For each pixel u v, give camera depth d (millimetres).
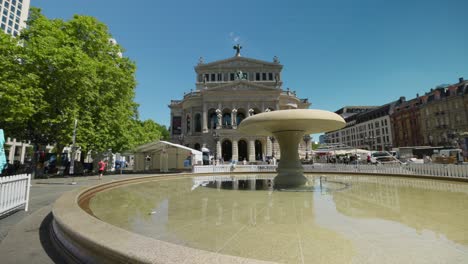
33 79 16719
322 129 12578
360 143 91062
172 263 2305
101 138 21422
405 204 6980
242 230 4668
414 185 11805
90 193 9281
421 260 3238
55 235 4562
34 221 5930
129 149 26125
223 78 57406
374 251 3572
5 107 15484
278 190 10562
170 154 31516
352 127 96625
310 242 3975
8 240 4629
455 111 55844
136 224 5141
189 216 5840
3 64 16141
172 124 56250
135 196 9141
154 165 31578
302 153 48562
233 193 9797
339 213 5969
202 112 50312
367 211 6145
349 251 3580
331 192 9609
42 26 19094
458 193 9055
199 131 51812
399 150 47250
